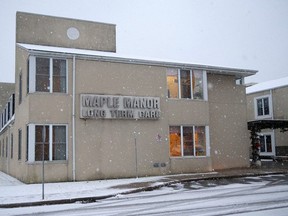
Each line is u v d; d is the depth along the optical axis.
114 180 18.11
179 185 16.06
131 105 19.73
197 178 17.64
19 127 20.53
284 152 29.77
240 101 24.44
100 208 10.69
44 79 18.22
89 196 12.67
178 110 21.31
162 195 13.13
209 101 23.25
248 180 17.19
